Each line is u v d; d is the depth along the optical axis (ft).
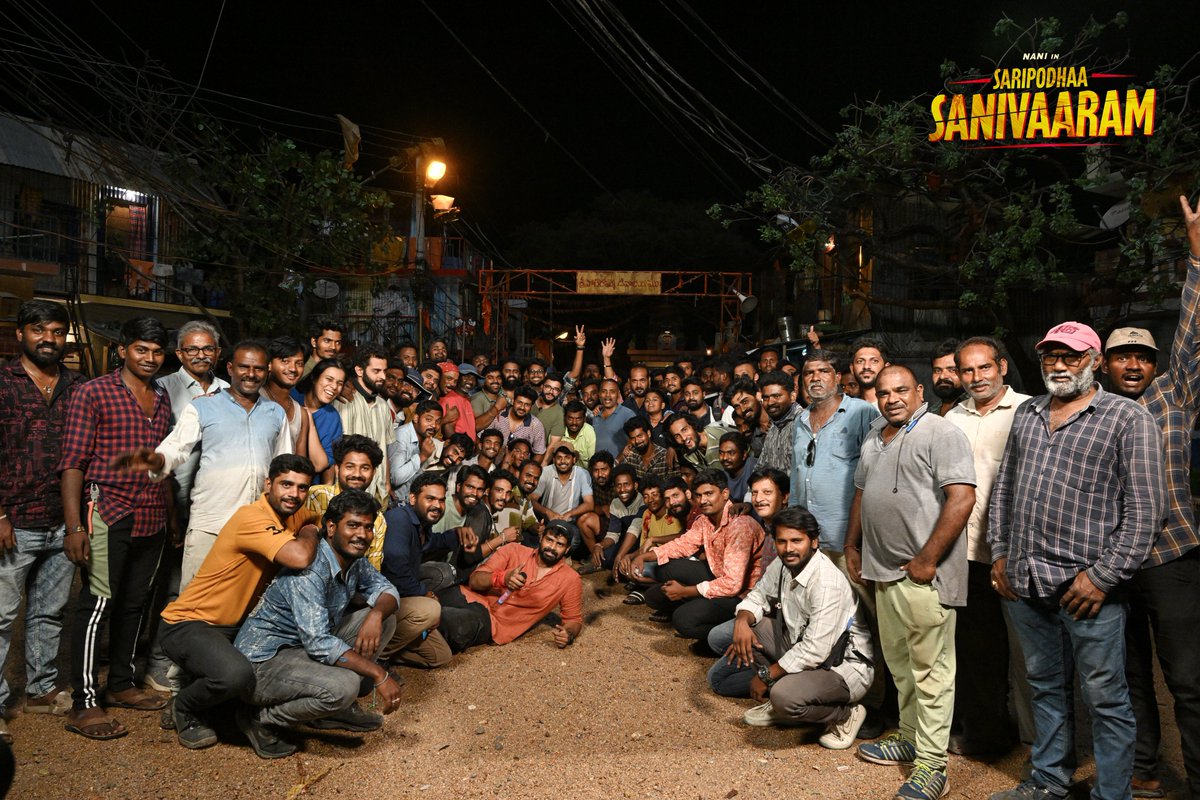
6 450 14.29
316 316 58.34
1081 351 11.46
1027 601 12.06
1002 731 14.34
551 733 15.34
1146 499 10.94
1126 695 11.35
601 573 27.81
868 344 17.11
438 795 12.89
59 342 14.80
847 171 39.68
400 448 21.98
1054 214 37.01
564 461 27.91
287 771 13.51
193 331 16.24
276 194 43.60
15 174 50.88
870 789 13.20
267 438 15.72
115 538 14.74
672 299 103.04
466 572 21.86
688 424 25.11
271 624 13.96
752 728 15.67
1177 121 34.99
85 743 14.15
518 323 94.94
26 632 15.33
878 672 15.89
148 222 55.42
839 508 15.96
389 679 13.92
